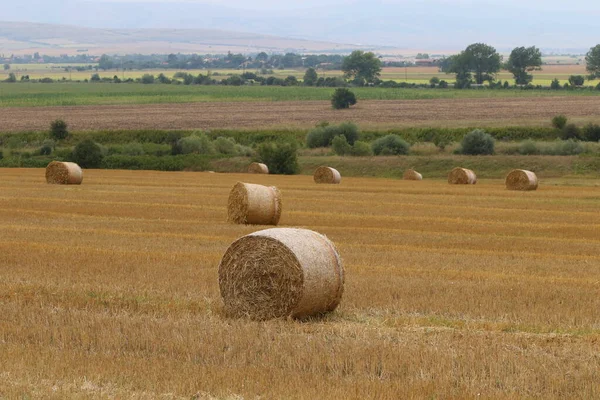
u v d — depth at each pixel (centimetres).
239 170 16725
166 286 3919
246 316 3294
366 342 2778
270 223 7106
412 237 6394
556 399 2273
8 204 8600
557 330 3142
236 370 2464
